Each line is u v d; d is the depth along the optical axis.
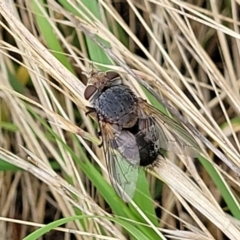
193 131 0.07
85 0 0.08
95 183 0.07
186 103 0.08
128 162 0.07
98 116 0.07
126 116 0.07
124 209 0.07
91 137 0.07
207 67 0.08
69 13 0.08
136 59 0.08
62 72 0.07
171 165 0.07
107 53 0.08
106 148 0.07
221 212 0.07
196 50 0.08
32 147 0.08
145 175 0.08
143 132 0.07
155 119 0.07
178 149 0.07
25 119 0.08
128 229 0.07
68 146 0.08
